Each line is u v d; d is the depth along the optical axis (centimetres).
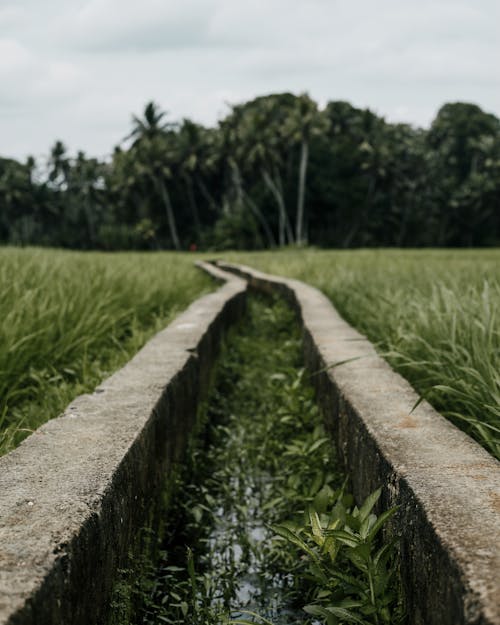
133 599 265
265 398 618
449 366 377
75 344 530
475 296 495
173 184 7131
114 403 337
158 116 6975
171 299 988
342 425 366
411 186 7444
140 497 290
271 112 6531
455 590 170
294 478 375
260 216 6397
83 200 8438
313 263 1716
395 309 604
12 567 173
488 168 7956
